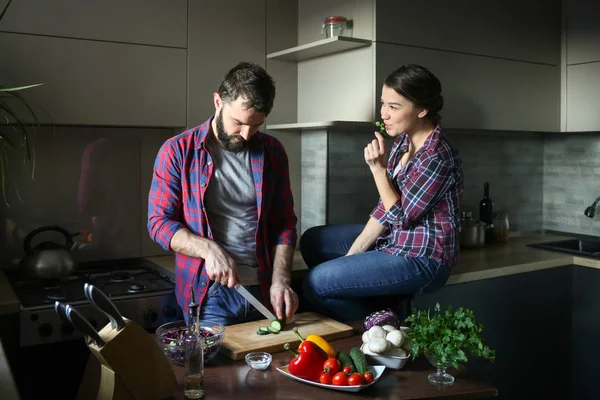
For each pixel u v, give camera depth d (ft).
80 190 9.80
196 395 5.12
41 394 8.38
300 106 10.99
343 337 6.67
